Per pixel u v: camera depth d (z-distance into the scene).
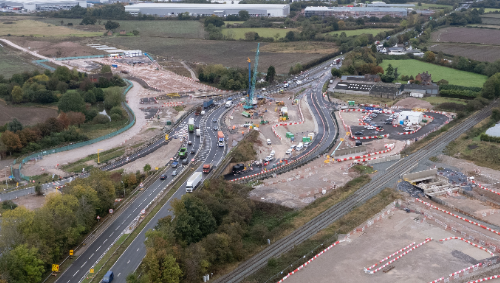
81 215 160.12
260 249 159.62
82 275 139.00
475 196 199.62
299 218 179.62
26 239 139.00
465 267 147.25
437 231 170.25
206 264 142.25
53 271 140.25
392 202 192.88
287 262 150.25
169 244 142.25
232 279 141.12
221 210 172.00
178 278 133.38
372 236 166.62
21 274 128.75
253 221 181.00
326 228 172.00
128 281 129.38
